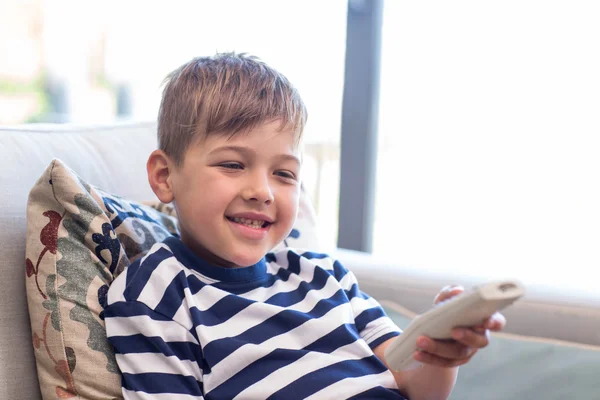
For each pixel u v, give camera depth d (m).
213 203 0.84
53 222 0.84
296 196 0.89
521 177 2.28
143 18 2.73
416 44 2.13
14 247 0.88
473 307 0.61
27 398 0.85
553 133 2.20
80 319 0.81
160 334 0.80
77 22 2.91
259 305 0.86
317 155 2.29
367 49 2.04
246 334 0.83
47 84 3.00
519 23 2.10
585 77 2.11
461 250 2.38
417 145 2.25
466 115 2.21
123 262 0.88
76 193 0.85
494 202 2.33
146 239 0.96
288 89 0.91
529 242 2.35
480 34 2.12
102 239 0.86
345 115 2.10
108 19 2.84
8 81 3.01
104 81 2.90
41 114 3.02
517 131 2.22
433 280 1.25
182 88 0.89
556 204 2.29
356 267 1.31
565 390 1.01
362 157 2.09
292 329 0.86
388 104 2.17
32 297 0.83
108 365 0.80
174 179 0.89
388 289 1.27
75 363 0.80
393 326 0.92
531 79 2.14
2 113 3.02
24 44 2.99
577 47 2.09
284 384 0.80
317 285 0.94
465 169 2.30
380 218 2.30
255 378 0.80
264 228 0.87
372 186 2.13
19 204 0.90
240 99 0.85
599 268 2.28
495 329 0.65
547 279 1.21
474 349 0.70
